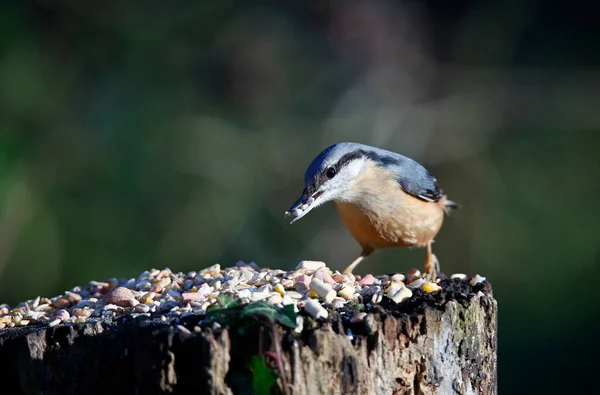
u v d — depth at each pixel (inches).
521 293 532.7
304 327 177.3
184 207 538.0
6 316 215.2
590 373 483.2
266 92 598.9
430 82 625.3
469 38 634.8
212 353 168.2
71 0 557.3
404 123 603.8
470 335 205.6
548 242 553.6
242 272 230.4
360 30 612.7
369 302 208.4
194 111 575.2
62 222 506.0
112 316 204.1
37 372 185.6
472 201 576.1
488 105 613.6
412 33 628.1
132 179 529.0
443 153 597.0
